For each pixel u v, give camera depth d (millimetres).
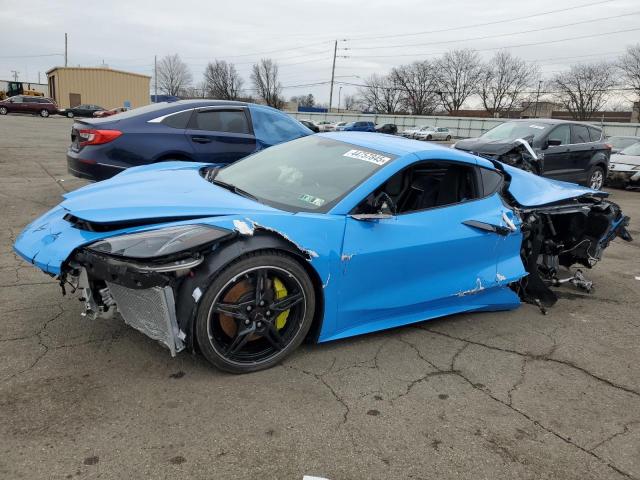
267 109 7203
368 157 3488
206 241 2506
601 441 2541
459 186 3791
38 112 39188
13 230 5559
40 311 3465
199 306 2580
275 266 2760
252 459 2207
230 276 2623
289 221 2832
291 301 2895
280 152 3973
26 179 8914
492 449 2412
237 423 2436
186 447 2244
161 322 2598
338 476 2148
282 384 2801
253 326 2793
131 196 3047
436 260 3449
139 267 2410
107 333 3193
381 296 3258
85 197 3098
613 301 4637
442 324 3836
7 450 2135
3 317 3352
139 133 6137
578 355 3488
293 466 2184
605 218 4582
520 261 4121
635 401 2943
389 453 2318
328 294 2998
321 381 2867
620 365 3383
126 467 2098
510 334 3756
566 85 74625
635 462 2400
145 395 2594
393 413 2625
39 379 2666
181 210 2793
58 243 2732
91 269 2561
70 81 52656
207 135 6512
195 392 2650
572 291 4867
